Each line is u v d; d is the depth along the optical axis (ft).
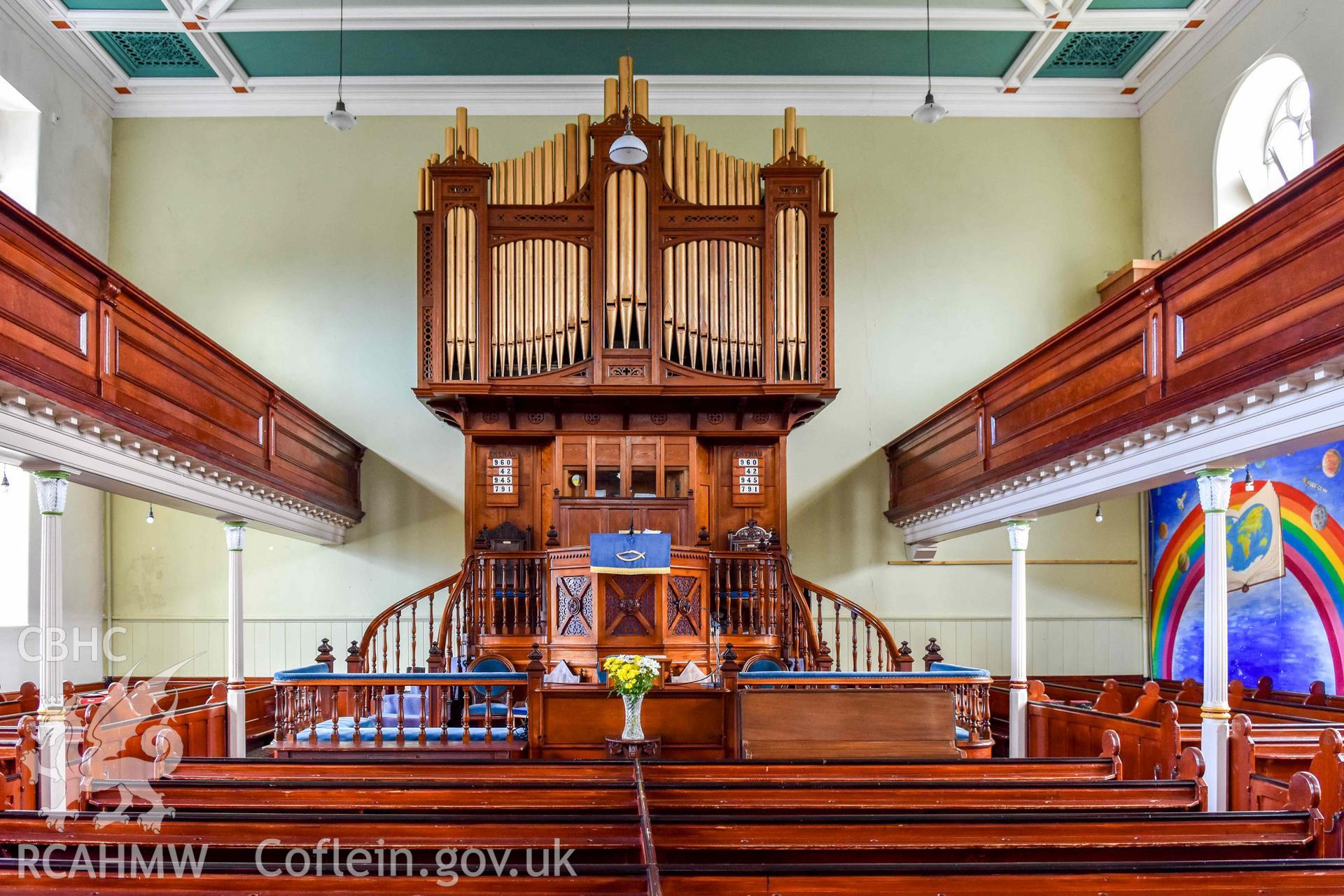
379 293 53.83
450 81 53.57
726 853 18.49
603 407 46.57
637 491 47.57
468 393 44.50
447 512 52.95
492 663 40.34
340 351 53.52
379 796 21.84
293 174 54.24
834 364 53.62
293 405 42.55
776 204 45.91
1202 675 47.73
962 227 55.36
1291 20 43.09
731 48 50.90
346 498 50.96
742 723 32.53
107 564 51.57
